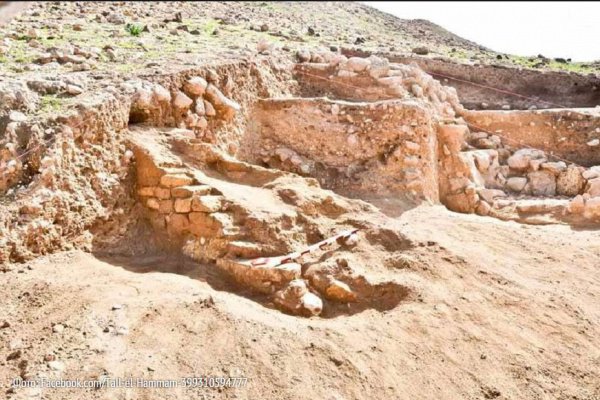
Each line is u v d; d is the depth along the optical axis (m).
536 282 5.38
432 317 4.58
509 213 7.65
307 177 6.75
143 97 5.85
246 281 4.84
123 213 5.32
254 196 5.61
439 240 5.78
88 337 3.83
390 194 6.98
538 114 8.99
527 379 4.09
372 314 4.68
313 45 10.43
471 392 3.93
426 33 16.36
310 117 7.48
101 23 9.88
